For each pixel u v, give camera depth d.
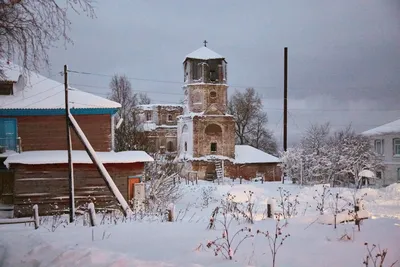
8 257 7.79
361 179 33.62
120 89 46.31
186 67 47.00
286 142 40.25
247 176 46.22
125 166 22.81
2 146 23.86
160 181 23.66
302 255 6.45
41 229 11.70
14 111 23.59
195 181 39.41
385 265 5.74
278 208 17.33
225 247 7.16
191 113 45.72
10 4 10.21
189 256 6.63
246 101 67.31
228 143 46.06
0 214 22.44
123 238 8.44
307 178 34.97
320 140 39.44
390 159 39.38
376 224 8.79
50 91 24.94
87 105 24.25
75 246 7.74
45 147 24.34
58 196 21.69
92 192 22.11
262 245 7.25
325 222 9.30
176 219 13.02
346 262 5.95
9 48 10.68
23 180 21.38
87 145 17.36
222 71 46.16
